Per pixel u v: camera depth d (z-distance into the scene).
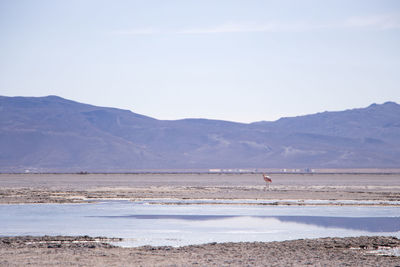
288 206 138.00
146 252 65.44
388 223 101.19
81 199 157.50
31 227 92.69
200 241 78.56
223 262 59.00
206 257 62.22
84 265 56.69
